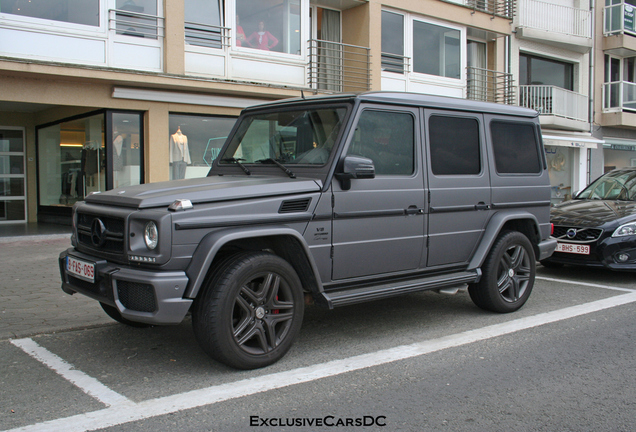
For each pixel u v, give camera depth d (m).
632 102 22.00
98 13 10.94
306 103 4.70
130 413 3.21
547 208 6.00
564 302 6.15
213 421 3.12
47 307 5.76
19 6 10.12
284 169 4.48
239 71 12.80
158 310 3.44
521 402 3.41
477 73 18.78
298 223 4.04
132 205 3.71
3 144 14.17
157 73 11.26
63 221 13.45
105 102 11.25
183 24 11.71
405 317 5.50
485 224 5.34
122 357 4.24
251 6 12.97
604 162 22.62
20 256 9.03
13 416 3.18
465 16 17.12
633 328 5.07
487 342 4.64
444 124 5.05
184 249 3.55
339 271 4.32
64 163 13.27
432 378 3.81
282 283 3.96
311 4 15.00
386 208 4.54
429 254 4.90
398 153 4.68
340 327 5.13
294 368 3.98
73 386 3.64
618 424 3.12
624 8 21.19
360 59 15.20
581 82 21.50
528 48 19.70
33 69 10.03
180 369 3.96
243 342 3.79
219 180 4.41
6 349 4.45
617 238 7.13
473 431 3.02
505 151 5.60
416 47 16.28
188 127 12.37
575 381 3.77
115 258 3.76
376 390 3.59
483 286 5.37
